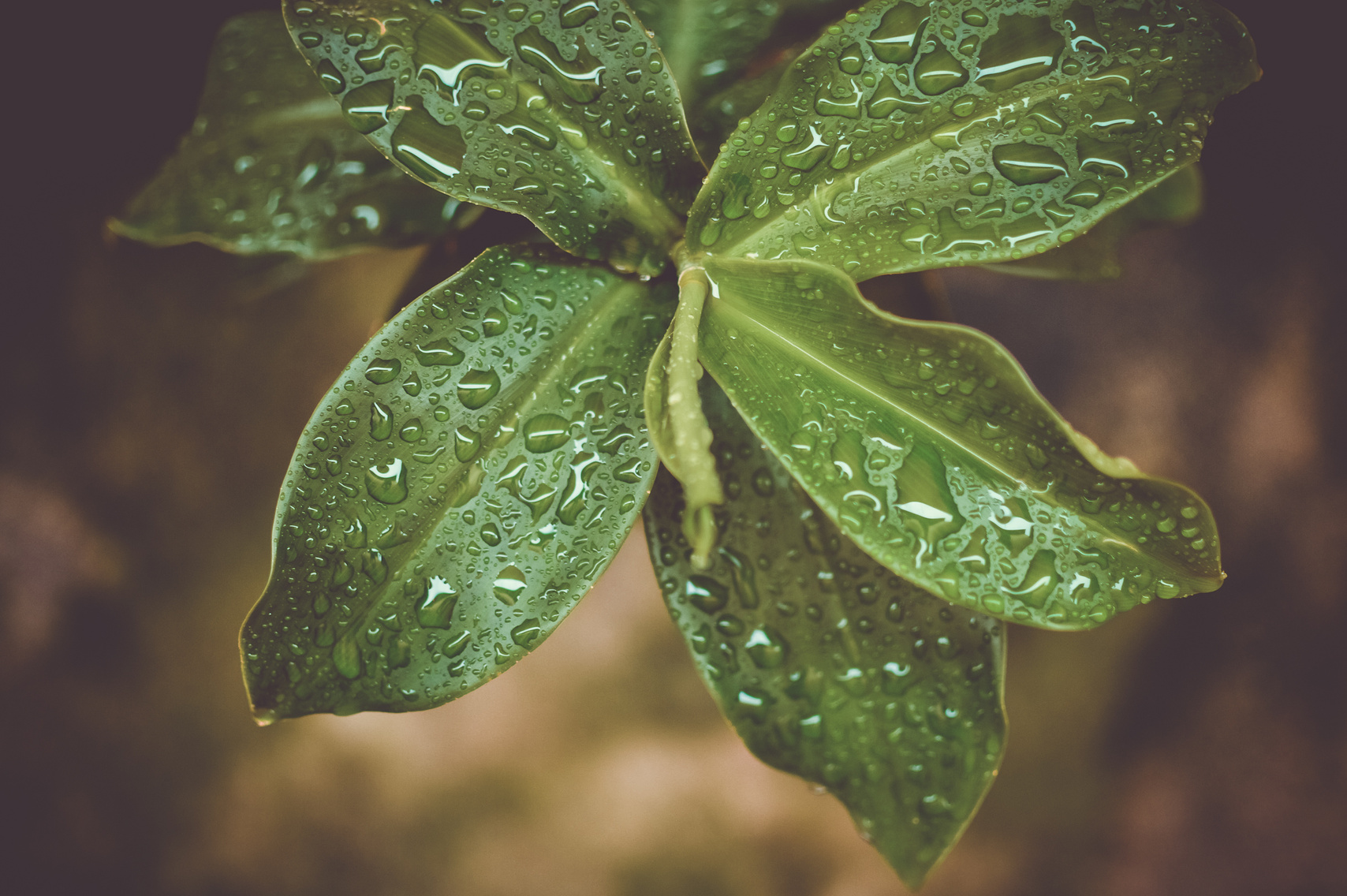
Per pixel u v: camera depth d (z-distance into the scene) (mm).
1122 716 967
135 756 1046
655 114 429
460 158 427
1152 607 947
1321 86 771
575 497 428
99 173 905
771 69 472
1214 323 902
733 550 452
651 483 429
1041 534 414
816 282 415
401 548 424
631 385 432
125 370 1004
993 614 411
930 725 447
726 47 477
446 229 481
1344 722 875
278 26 489
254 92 487
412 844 1057
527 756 1063
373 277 1006
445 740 1065
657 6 474
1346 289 853
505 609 425
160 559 1038
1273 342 882
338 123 486
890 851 445
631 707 1061
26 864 1026
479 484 427
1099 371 938
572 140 428
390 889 1058
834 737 448
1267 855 912
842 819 1054
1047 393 953
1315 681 884
